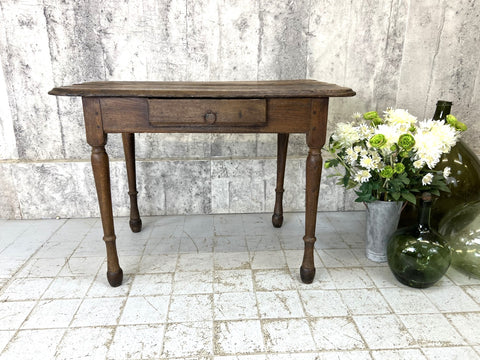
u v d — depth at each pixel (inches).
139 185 79.0
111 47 72.5
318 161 48.9
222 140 79.0
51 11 69.5
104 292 52.6
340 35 74.6
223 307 49.1
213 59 74.7
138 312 48.1
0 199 77.4
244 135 78.9
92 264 60.3
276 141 79.7
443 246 51.7
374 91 78.2
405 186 56.9
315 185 49.8
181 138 78.2
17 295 51.8
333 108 78.8
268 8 72.4
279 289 53.2
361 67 76.7
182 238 70.0
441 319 46.5
